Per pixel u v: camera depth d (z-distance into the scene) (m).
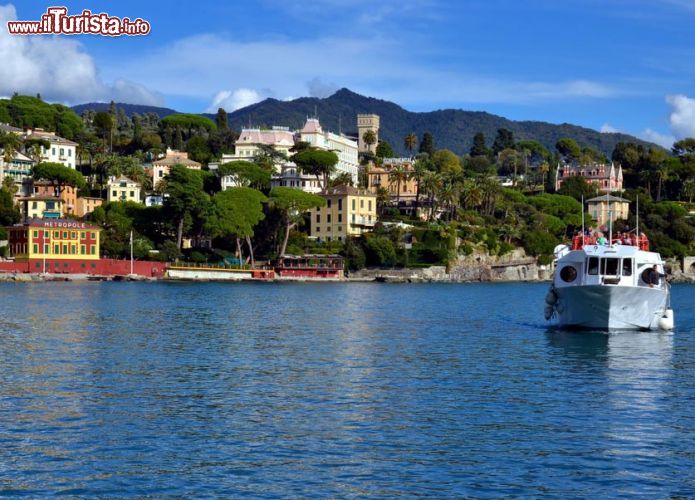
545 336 86.81
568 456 40.41
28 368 62.72
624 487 36.38
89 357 68.69
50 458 39.53
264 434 43.94
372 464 39.09
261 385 57.16
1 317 102.44
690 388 57.03
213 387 56.22
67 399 51.56
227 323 99.50
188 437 43.25
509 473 37.94
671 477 37.66
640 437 43.72
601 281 86.62
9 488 35.66
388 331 92.81
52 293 154.00
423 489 35.94
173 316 107.81
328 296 161.75
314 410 49.44
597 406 50.78
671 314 91.50
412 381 59.06
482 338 85.38
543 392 55.09
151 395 53.25
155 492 35.47
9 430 44.03
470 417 47.75
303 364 66.62
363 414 48.44
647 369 64.88
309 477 37.31
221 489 35.81
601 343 80.50
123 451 40.75
